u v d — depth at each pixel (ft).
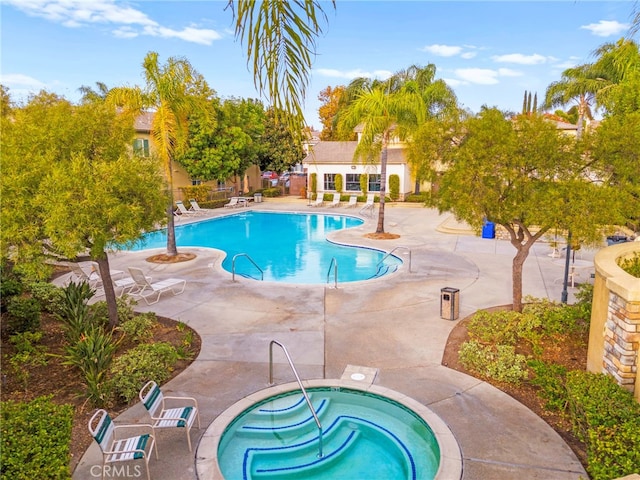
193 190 105.29
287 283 46.96
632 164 27.73
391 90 77.51
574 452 19.98
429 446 21.34
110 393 24.02
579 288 38.45
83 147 29.09
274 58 9.86
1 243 24.89
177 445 20.61
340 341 32.12
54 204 25.08
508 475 18.52
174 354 28.17
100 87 113.70
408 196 115.96
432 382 26.25
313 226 90.68
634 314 20.65
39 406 18.57
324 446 21.65
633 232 47.52
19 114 28.86
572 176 28.50
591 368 25.48
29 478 15.06
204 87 54.90
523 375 25.70
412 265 53.62
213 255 61.21
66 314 34.12
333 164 119.85
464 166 29.81
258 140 128.57
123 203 27.91
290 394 25.66
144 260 57.93
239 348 31.07
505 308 37.65
